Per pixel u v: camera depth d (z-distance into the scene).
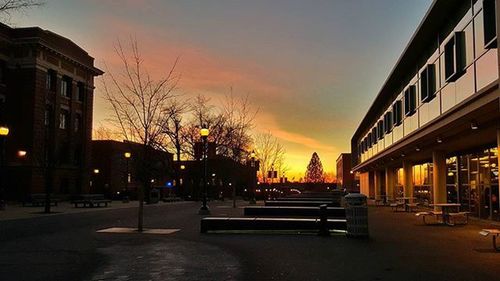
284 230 17.28
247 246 13.46
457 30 19.48
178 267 10.18
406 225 20.69
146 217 26.14
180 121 75.56
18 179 50.62
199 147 49.41
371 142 50.12
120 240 15.00
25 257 11.59
